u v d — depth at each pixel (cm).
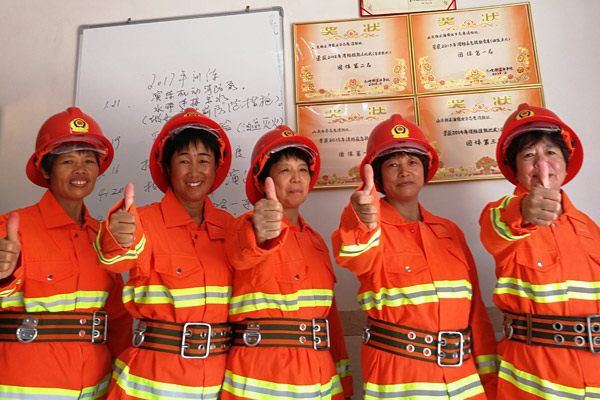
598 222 199
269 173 155
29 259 139
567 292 130
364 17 229
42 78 241
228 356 140
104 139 161
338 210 212
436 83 218
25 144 234
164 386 129
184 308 135
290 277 138
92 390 142
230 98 227
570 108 210
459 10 223
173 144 154
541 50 217
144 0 245
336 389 143
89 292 145
